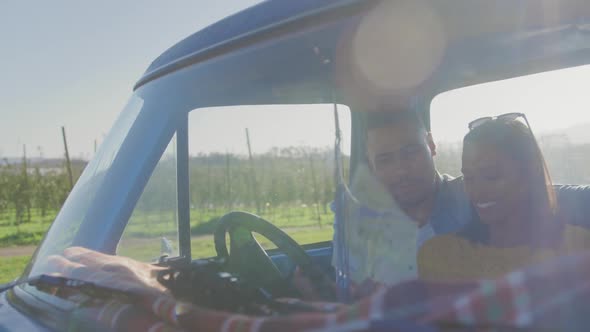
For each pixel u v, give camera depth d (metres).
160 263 2.00
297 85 1.95
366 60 1.88
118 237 2.07
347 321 1.14
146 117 2.26
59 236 2.25
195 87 2.12
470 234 1.91
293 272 2.05
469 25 1.85
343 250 1.64
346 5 1.82
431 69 2.12
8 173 20.45
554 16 1.83
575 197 2.17
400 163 1.95
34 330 1.83
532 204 1.84
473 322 1.00
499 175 1.79
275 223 2.09
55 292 1.96
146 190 2.14
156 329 1.51
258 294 1.66
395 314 1.09
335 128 1.72
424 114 2.39
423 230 2.01
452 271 1.82
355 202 1.68
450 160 2.38
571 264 1.05
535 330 0.97
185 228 2.23
